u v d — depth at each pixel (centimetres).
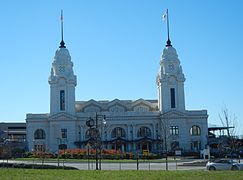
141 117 15900
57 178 3978
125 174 4422
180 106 16088
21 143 15275
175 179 3866
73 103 15938
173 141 15625
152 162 9512
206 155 11369
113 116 15812
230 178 3812
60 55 16212
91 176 4203
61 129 15550
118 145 15538
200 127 15950
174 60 16300
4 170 5044
